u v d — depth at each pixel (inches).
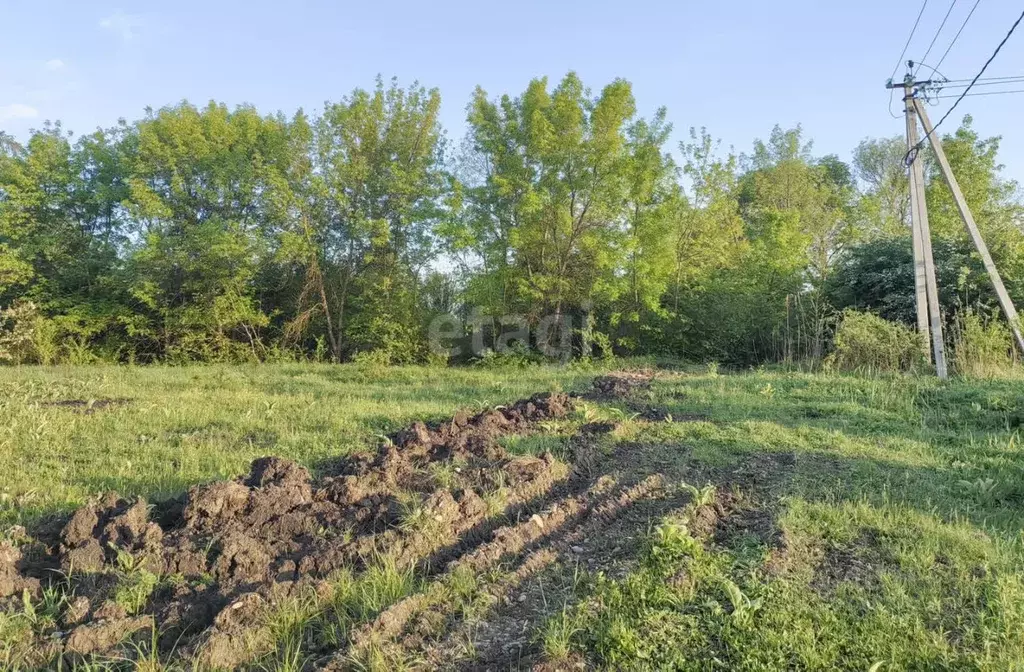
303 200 745.0
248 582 165.2
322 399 426.9
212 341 768.3
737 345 701.9
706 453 274.7
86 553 173.2
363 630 145.1
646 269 676.1
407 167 778.2
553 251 720.3
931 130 466.3
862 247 639.1
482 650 142.0
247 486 225.3
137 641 144.8
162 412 377.4
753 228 944.3
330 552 177.6
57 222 800.9
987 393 366.3
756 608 148.9
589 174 674.2
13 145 831.7
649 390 438.0
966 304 529.7
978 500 220.8
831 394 404.2
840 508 208.4
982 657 130.5
